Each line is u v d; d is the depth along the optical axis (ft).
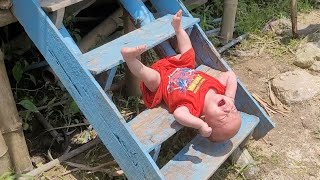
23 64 8.37
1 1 6.25
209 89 6.51
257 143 7.83
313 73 9.40
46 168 7.16
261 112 7.28
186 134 7.84
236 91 7.31
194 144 6.74
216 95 6.44
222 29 10.09
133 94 8.52
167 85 6.54
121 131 5.90
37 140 7.82
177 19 6.76
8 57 8.23
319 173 7.34
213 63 7.32
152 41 6.62
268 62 9.76
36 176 7.07
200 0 10.30
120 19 8.88
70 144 7.72
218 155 6.56
